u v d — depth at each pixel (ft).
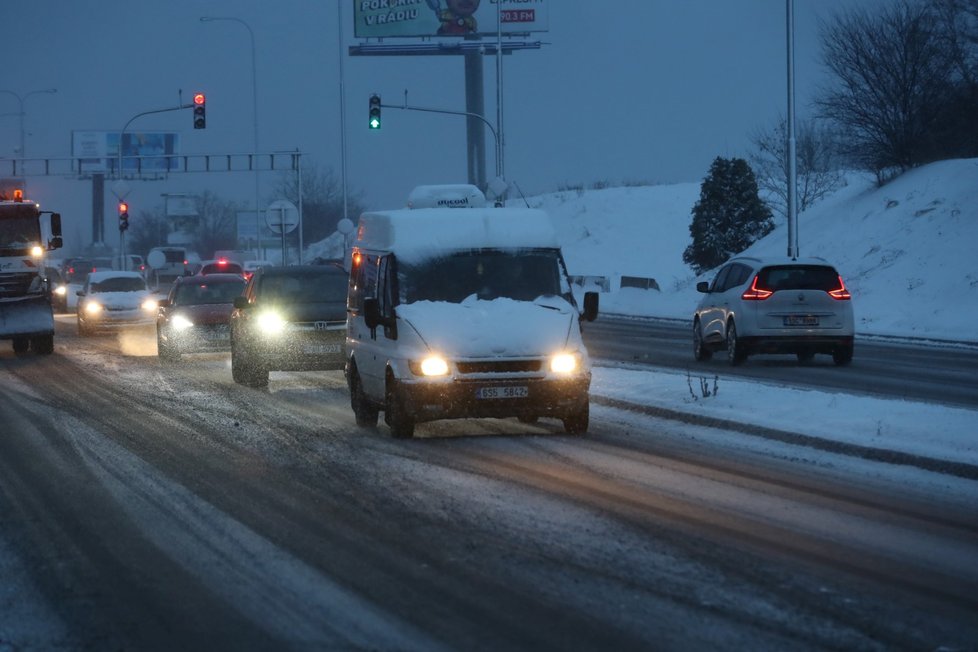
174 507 47.93
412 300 68.08
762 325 105.81
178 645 30.48
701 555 38.63
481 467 56.18
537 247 70.59
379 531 42.73
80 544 41.86
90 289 173.88
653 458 58.03
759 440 63.52
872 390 86.99
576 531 42.27
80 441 67.51
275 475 54.90
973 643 29.84
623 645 29.71
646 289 251.39
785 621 31.55
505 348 64.28
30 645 30.63
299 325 97.71
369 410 72.38
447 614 32.55
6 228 135.13
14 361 129.59
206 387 98.17
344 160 301.22
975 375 99.25
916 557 38.34
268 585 35.83
